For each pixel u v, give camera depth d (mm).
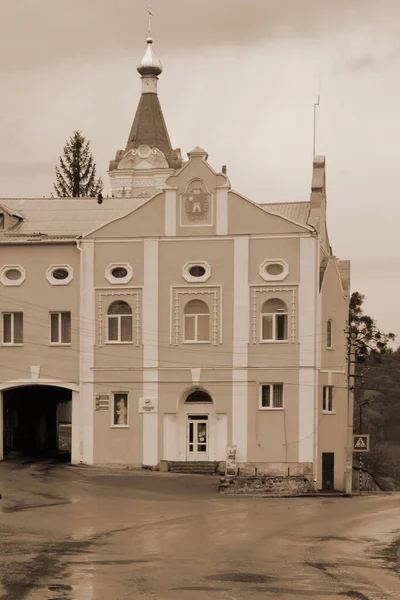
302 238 61625
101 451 62719
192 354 62344
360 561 28844
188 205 62719
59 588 23141
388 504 49812
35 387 66062
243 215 62188
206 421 62656
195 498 51656
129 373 62812
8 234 66750
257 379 61719
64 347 63562
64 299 63688
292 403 61375
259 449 61500
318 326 61594
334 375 63750
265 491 56344
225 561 27891
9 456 65938
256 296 61938
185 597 22531
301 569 26828
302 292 61469
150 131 101250
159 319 62719
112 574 25203
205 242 62500
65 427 95812
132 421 62656
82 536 33094
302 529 36906
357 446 65125
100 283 63312
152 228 63031
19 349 64000
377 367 117125
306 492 57719
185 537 33438
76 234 67625
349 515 43031
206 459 62281
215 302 62250
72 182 114562
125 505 46062
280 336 61906
